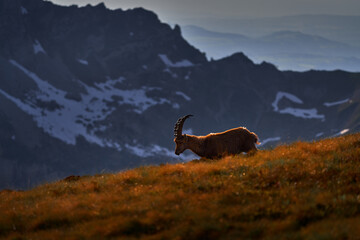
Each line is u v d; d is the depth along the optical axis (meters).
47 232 39.81
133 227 36.81
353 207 35.12
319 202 36.50
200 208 38.56
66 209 44.34
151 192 46.16
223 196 40.97
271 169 47.34
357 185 40.12
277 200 38.59
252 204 38.12
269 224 33.97
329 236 29.69
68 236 37.31
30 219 44.06
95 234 36.78
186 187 46.09
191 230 34.19
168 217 37.47
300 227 33.34
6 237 40.81
